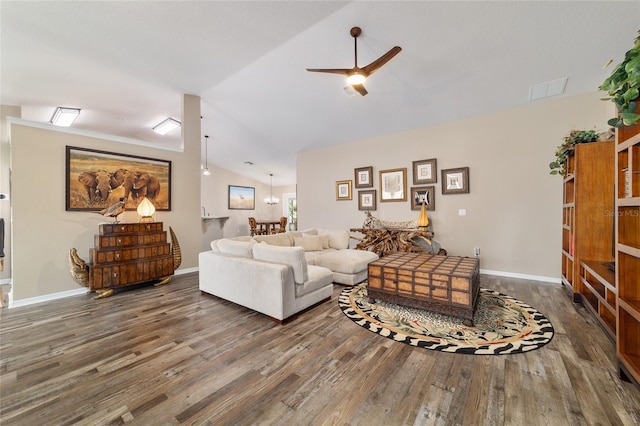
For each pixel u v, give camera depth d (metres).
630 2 2.29
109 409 1.44
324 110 4.70
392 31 2.82
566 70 3.16
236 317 2.70
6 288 3.97
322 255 4.12
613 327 2.04
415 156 4.97
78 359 1.93
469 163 4.41
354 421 1.34
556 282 3.75
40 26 2.74
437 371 1.74
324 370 1.78
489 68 3.26
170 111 5.32
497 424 1.30
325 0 2.50
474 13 2.54
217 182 8.98
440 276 2.51
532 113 3.90
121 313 2.84
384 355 1.95
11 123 3.17
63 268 3.49
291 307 2.62
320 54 3.29
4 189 4.29
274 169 8.92
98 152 3.81
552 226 3.78
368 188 5.60
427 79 3.57
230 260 3.05
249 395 1.54
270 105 4.70
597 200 2.69
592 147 2.68
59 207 3.48
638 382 1.43
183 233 4.73
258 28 2.87
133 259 3.65
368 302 3.06
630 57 1.35
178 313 2.82
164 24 2.79
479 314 2.65
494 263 4.21
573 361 1.82
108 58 3.37
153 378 1.71
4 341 2.21
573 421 1.31
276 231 9.15
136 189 4.18
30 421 1.36
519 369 1.75
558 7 2.41
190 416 1.38
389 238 4.87
